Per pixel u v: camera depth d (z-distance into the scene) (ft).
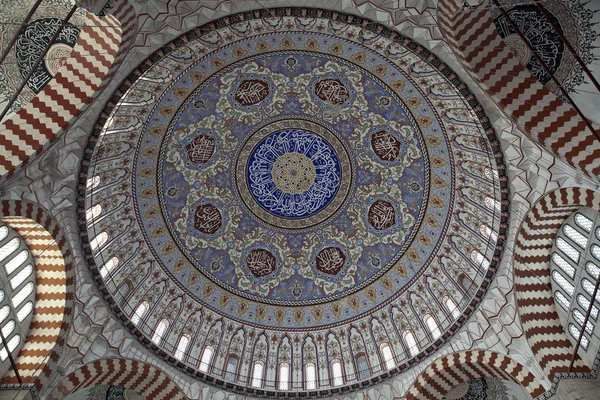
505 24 38.58
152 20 40.34
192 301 66.64
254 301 70.23
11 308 45.60
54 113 41.91
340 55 56.59
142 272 63.00
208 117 63.57
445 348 57.88
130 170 59.47
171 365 58.70
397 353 63.41
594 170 37.76
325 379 64.28
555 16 37.42
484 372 56.65
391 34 43.75
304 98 65.10
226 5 41.78
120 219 60.13
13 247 46.55
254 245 71.77
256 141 68.44
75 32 40.70
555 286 50.49
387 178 67.62
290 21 48.44
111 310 55.36
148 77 50.80
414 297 65.62
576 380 45.09
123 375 55.42
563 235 49.24
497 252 53.67
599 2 35.60
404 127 62.80
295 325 69.46
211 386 60.34
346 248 71.46
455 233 61.93
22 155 40.86
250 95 63.62
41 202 45.88
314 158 69.92
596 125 37.52
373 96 61.87
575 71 37.60
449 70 45.19
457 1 37.32
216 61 55.62
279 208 71.72
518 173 48.75
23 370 45.34
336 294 70.59
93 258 52.75
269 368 65.57
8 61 40.16
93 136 47.11
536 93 39.24
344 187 70.23
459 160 58.44
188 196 67.62
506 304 53.42
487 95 43.47
